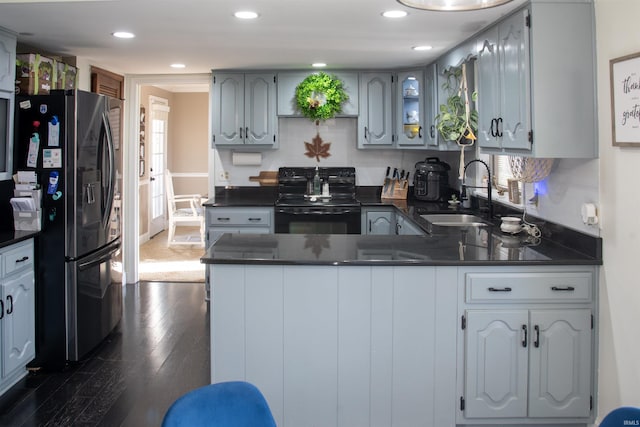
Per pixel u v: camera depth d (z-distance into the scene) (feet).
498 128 9.86
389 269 8.31
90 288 11.96
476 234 10.81
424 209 14.78
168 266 21.33
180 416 4.34
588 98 8.40
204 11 9.75
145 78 17.81
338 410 8.45
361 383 8.43
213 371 8.44
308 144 18.02
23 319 10.68
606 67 8.07
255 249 9.08
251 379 8.43
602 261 8.30
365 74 16.48
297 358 8.40
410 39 12.01
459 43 12.39
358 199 17.53
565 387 8.43
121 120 13.91
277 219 16.20
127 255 18.54
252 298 8.36
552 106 8.38
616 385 8.01
